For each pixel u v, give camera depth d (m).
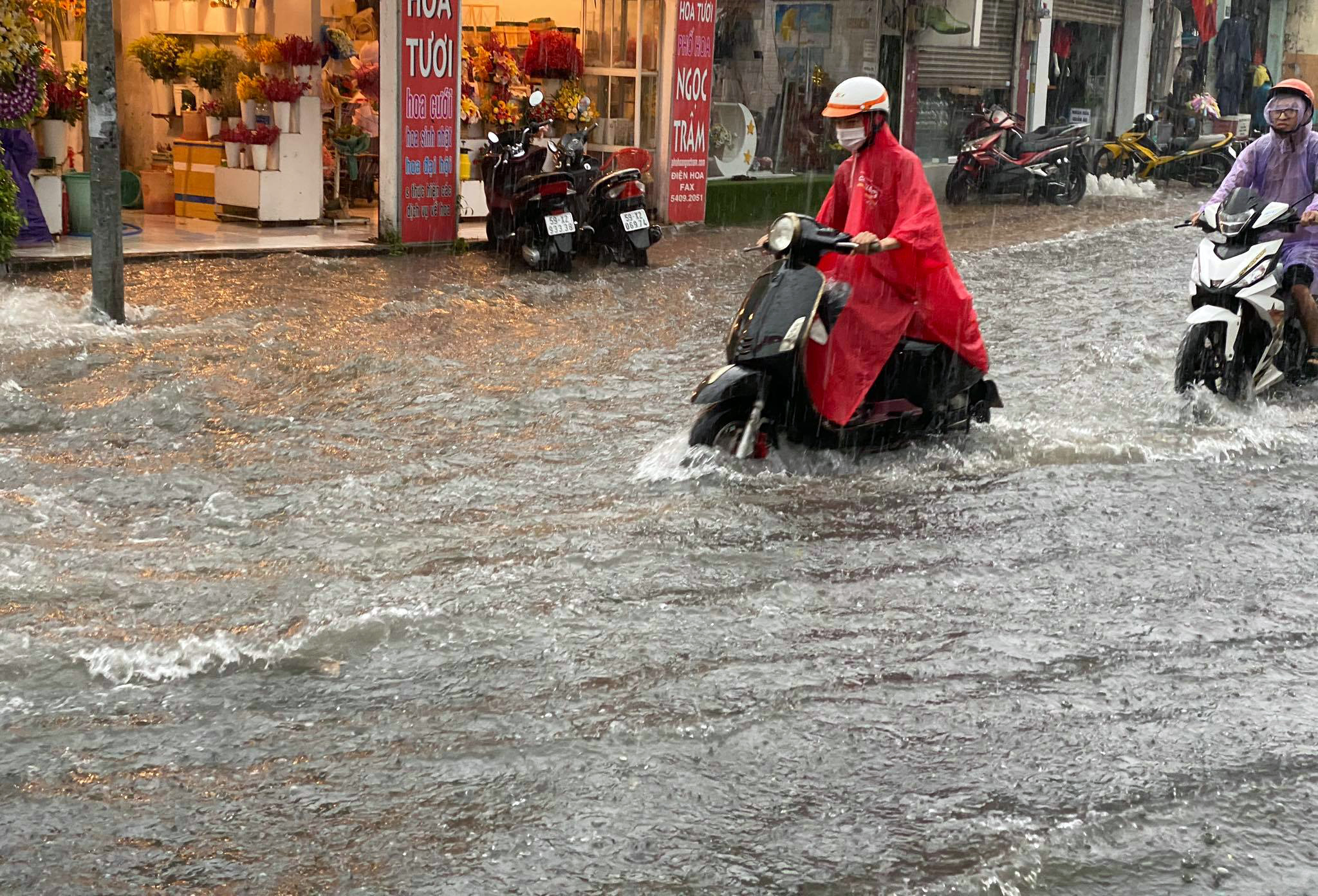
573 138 13.20
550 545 5.30
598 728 3.84
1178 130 27.34
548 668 4.21
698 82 16.53
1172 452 6.91
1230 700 4.12
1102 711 4.02
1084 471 6.53
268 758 3.64
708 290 12.07
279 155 13.97
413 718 3.89
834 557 5.27
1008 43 23.47
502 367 8.55
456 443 6.79
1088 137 22.55
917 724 3.91
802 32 19.55
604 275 12.70
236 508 5.69
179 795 3.46
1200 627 4.69
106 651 4.26
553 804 3.44
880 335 6.45
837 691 4.11
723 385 6.22
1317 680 4.29
